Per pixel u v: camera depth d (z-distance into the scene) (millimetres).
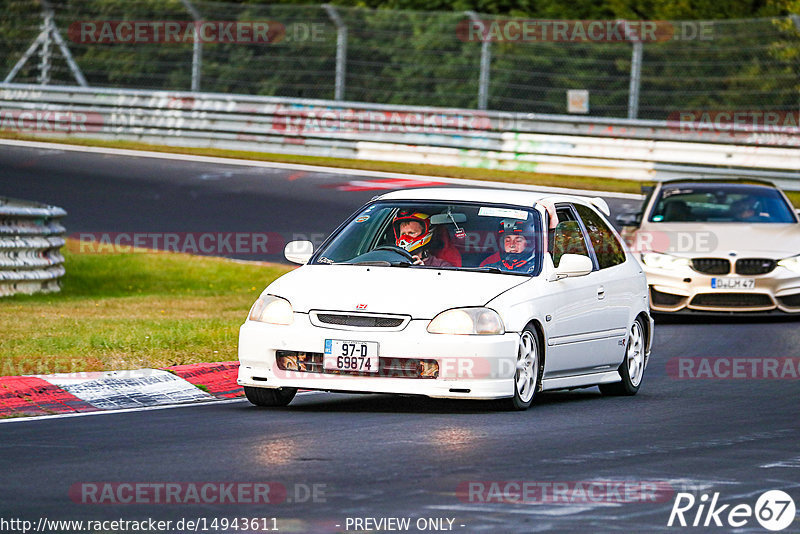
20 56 93188
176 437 21078
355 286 24188
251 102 81688
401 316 23484
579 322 26344
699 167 74125
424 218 26391
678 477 18500
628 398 27797
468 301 23781
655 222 43812
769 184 46281
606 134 77188
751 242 42125
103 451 19703
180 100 82875
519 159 77375
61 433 21438
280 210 62688
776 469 19328
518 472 18484
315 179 71562
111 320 36875
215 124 82188
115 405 24984
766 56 85625
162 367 28250
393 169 75688
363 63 85938
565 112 87188
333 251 26344
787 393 28469
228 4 85188
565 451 20375
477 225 26219
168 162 75625
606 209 30031
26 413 23703
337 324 23703
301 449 19984
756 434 22656
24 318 36844
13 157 75000
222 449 19938
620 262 28969
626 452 20469
